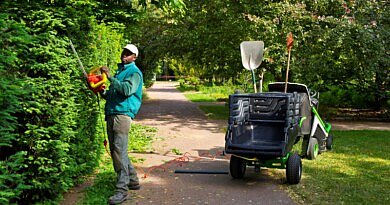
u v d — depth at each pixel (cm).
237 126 698
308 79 1353
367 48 1304
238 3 1428
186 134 1193
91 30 656
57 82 526
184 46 1645
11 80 426
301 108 768
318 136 892
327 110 1684
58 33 564
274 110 719
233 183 692
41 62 521
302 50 1360
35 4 547
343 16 1359
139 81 589
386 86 1545
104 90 603
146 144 1014
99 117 763
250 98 709
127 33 1173
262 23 1328
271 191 646
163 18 1631
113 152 592
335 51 1352
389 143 1053
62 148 530
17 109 427
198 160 858
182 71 3541
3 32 420
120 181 588
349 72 1431
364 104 1852
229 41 1495
